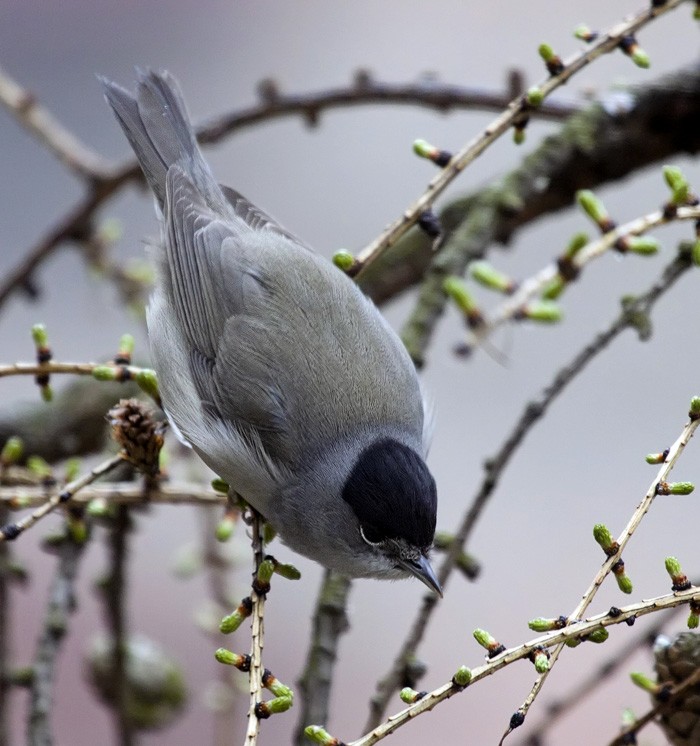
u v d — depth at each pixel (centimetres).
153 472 766
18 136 1856
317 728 574
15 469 842
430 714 1427
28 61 1872
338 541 834
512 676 1452
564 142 1056
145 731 984
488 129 812
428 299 953
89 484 781
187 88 1831
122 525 916
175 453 1075
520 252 1653
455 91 1088
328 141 1808
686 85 1065
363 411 838
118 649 923
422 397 884
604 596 1495
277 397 843
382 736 571
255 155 1800
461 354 931
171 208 945
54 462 1123
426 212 832
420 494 810
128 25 1881
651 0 795
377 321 874
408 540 807
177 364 897
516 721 568
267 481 837
